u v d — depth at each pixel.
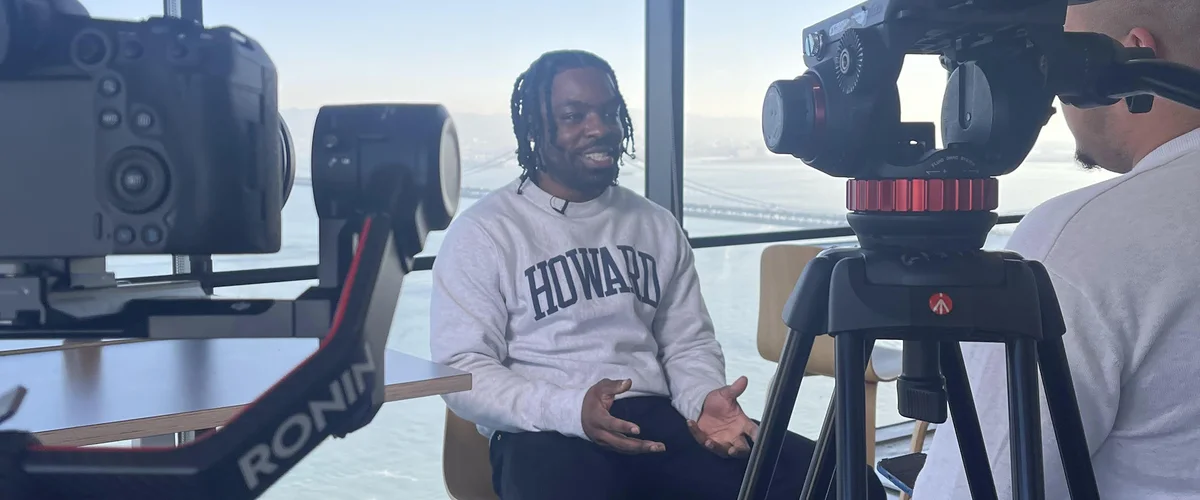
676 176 3.22
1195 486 0.81
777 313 2.65
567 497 1.53
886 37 0.63
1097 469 0.87
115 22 0.49
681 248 2.00
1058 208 0.86
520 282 1.81
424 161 0.55
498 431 1.75
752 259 3.42
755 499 0.77
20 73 0.48
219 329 0.51
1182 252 0.79
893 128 0.65
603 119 1.83
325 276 0.55
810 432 3.16
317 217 0.57
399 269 0.56
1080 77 0.64
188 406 1.23
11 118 0.48
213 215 0.49
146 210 0.48
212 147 0.48
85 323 0.50
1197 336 0.79
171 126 0.48
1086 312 0.80
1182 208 0.80
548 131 1.85
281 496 2.67
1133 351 0.81
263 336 0.51
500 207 1.86
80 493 0.45
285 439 0.47
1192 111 0.84
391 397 1.36
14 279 0.49
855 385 0.65
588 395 1.59
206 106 0.48
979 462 0.79
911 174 0.64
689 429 1.74
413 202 0.55
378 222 0.54
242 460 0.46
